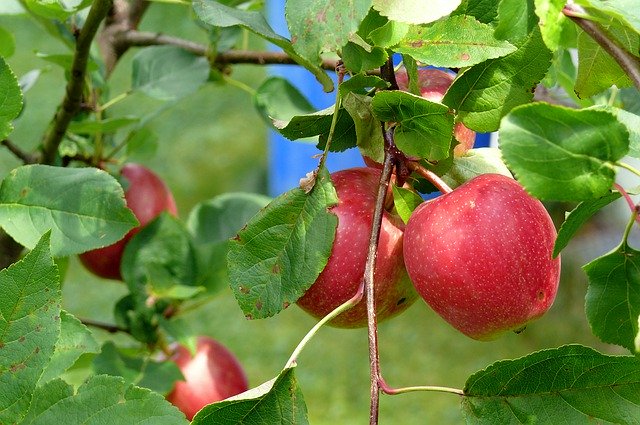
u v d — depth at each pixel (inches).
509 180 36.2
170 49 47.8
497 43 34.7
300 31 33.5
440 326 127.6
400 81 37.6
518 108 31.4
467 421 34.8
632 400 34.3
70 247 37.3
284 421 34.3
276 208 36.0
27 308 33.4
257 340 122.6
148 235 46.5
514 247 35.3
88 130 45.5
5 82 35.9
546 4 32.6
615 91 43.1
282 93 47.7
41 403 34.2
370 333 34.4
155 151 49.0
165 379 44.6
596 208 33.9
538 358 34.4
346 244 36.5
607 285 34.7
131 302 46.4
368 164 38.1
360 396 111.5
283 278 35.8
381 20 34.7
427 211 36.0
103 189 37.7
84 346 36.0
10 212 37.5
